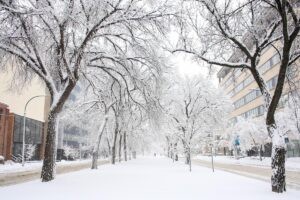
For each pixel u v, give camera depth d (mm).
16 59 18094
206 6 14031
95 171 27172
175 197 11633
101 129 32938
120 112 25938
